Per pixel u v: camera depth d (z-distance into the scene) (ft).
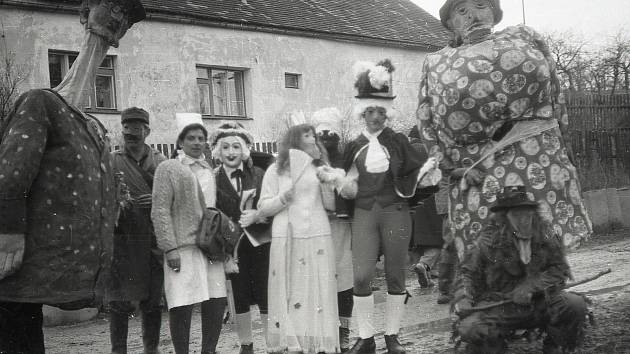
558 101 20.39
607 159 56.65
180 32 63.00
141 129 20.12
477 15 20.53
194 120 20.03
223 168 20.88
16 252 13.41
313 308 18.58
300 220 18.80
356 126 35.42
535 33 20.51
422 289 31.81
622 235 48.60
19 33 52.44
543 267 16.58
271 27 70.13
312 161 19.24
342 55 78.02
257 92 69.36
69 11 54.54
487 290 16.88
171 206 18.33
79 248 14.06
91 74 15.87
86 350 23.90
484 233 16.88
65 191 14.05
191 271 18.08
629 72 88.33
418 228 31.17
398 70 84.64
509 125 19.90
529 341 17.47
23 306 14.29
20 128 13.71
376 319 25.18
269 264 19.13
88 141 14.82
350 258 20.20
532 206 16.53
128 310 19.30
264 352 20.76
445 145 20.72
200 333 24.97
